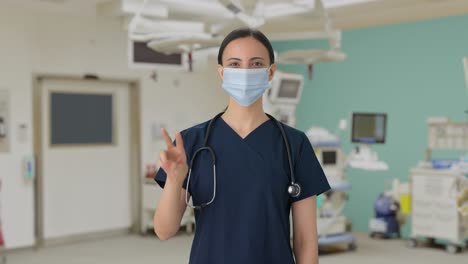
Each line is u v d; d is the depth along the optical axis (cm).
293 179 131
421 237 618
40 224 582
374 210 650
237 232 127
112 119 646
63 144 605
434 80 600
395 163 634
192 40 350
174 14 405
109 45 621
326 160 540
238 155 130
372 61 652
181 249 572
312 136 540
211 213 129
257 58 127
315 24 614
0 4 543
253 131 134
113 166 648
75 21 595
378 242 598
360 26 647
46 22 575
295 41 712
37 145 577
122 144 655
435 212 550
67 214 607
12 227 557
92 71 608
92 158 629
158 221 127
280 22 561
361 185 666
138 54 441
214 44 360
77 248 577
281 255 128
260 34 129
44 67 575
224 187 129
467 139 533
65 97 605
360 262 504
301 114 723
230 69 127
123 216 657
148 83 658
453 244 541
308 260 133
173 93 682
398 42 629
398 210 618
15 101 558
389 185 631
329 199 549
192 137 134
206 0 407
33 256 539
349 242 565
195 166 131
